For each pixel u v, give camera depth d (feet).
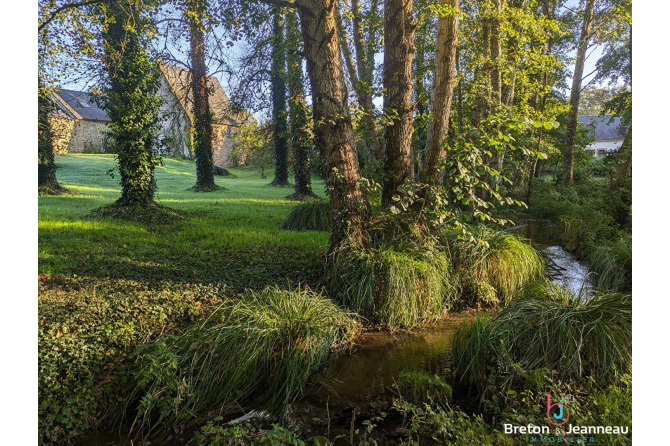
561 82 62.54
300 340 13.42
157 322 14.88
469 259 20.04
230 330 13.38
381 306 16.98
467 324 15.90
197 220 38.86
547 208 47.03
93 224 32.71
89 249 24.56
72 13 20.93
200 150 68.28
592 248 27.61
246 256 25.07
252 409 12.02
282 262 23.76
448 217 20.40
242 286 19.24
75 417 11.08
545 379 11.39
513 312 14.06
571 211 38.81
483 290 19.33
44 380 11.35
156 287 18.19
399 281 16.84
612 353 11.62
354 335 16.21
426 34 31.19
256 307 14.53
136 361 12.54
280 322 13.82
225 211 46.14
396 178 20.74
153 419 11.53
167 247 27.25
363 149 39.19
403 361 14.55
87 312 14.82
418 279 17.35
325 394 12.68
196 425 11.40
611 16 43.16
